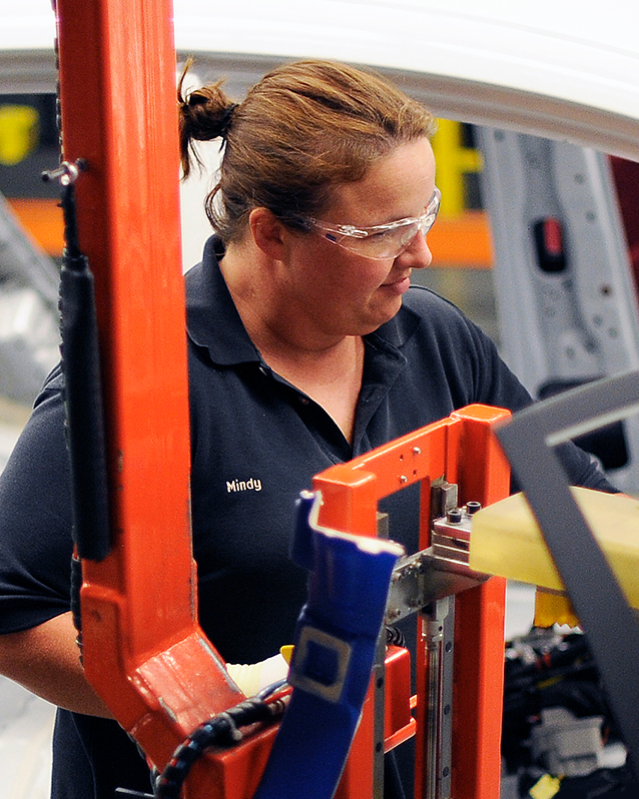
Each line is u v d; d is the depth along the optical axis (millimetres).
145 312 2039
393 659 2266
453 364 3516
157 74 2006
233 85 3697
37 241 14469
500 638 2508
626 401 1758
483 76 3531
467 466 2438
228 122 2939
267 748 2074
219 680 2232
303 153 2664
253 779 2064
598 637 1621
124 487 2041
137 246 1994
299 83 2777
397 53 3529
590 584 1642
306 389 3186
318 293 2873
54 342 8070
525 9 3605
